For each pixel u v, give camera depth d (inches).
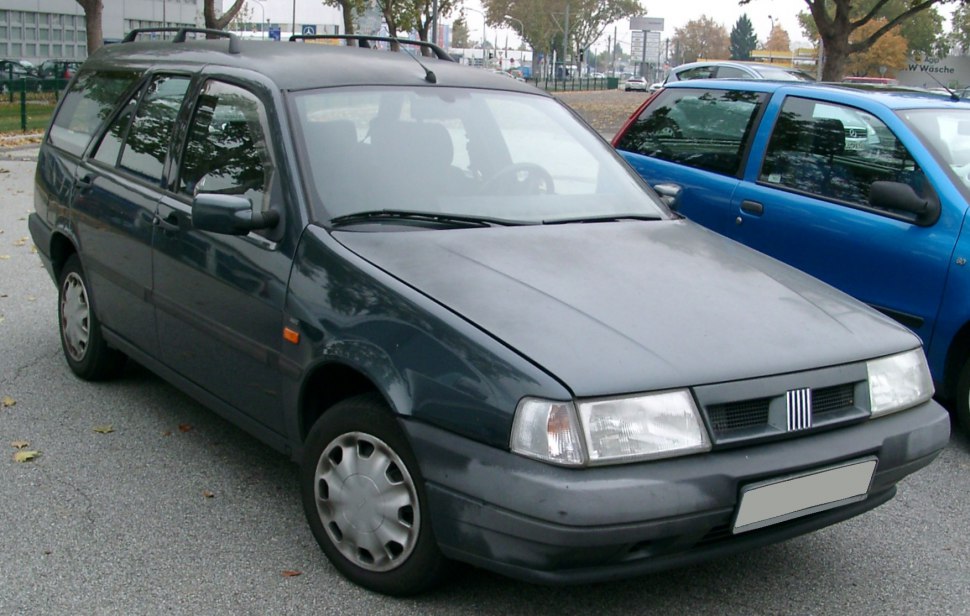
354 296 134.9
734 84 273.0
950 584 147.9
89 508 160.9
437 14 1807.3
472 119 174.6
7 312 276.1
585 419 112.9
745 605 138.6
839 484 125.5
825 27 856.9
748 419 121.3
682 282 141.1
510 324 122.8
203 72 180.9
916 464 134.5
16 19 1875.0
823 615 137.3
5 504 161.6
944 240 207.2
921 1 844.6
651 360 119.0
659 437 115.0
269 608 132.1
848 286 225.5
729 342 125.6
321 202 148.2
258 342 150.6
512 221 156.6
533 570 114.5
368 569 134.6
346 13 1609.3
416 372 123.7
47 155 230.2
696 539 117.0
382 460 131.0
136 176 189.8
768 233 244.1
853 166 232.5
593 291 133.9
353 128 160.6
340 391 147.7
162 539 151.0
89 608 131.3
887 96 242.2
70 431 193.2
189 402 211.2
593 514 110.2
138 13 2151.8
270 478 174.2
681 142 279.1
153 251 177.5
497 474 114.3
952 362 209.0
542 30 4148.6
